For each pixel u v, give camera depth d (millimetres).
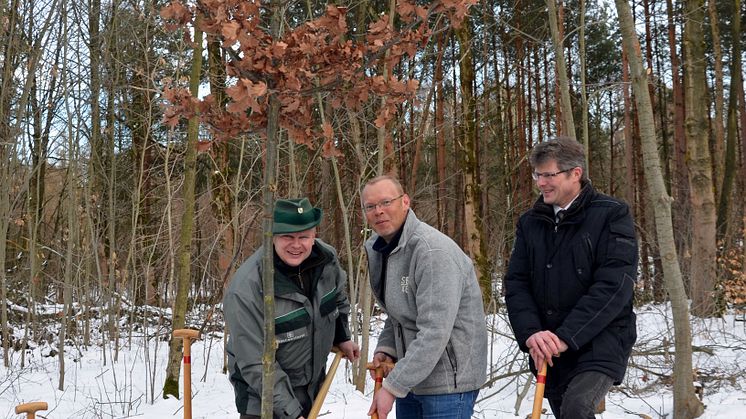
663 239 4664
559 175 2799
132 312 9367
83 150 10133
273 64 2107
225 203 10188
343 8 2148
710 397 5613
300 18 7723
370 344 8773
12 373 7379
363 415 5680
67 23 8195
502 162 15578
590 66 18031
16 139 8000
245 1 2055
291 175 8258
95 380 7582
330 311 2926
